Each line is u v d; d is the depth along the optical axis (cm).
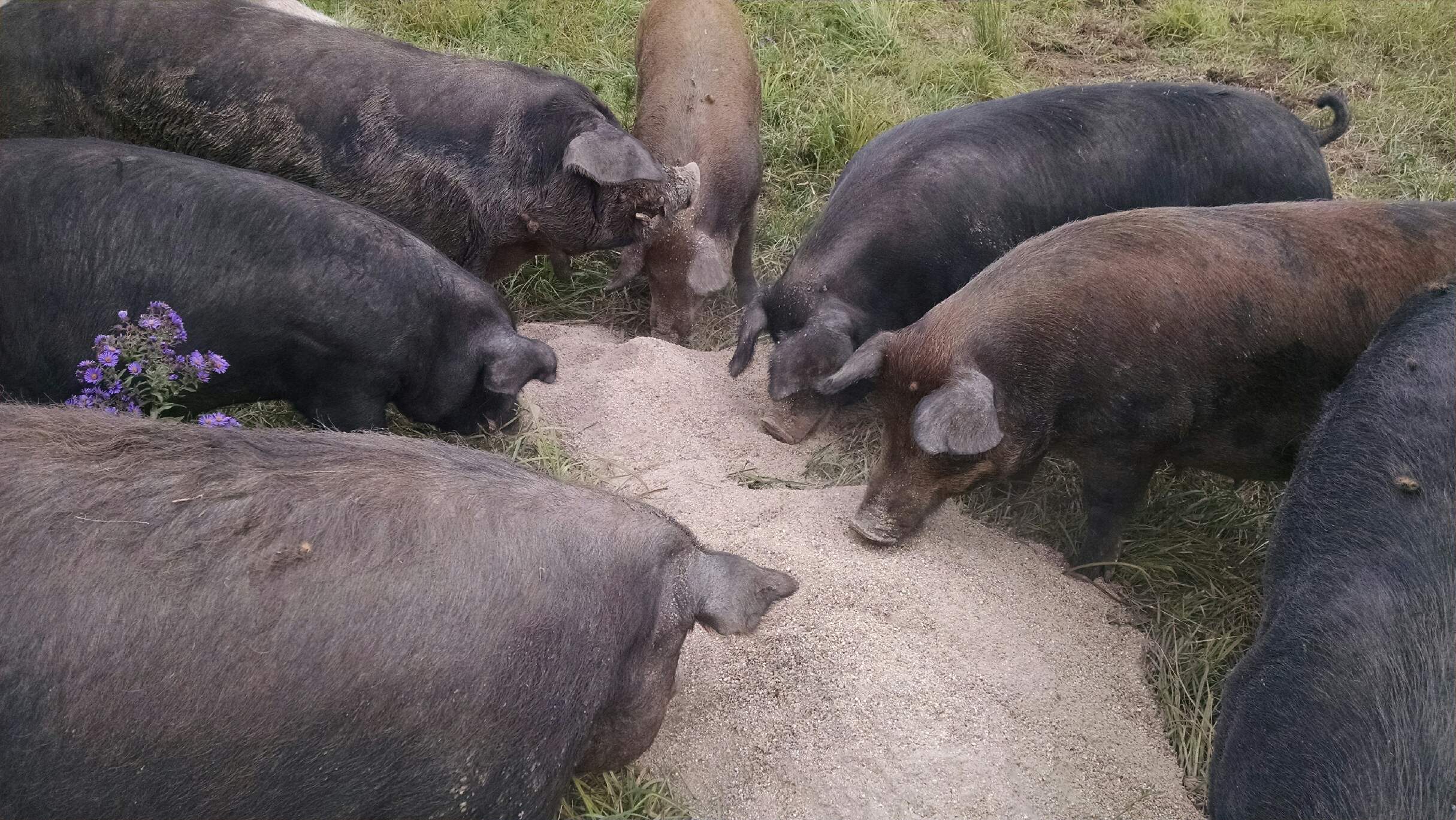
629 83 342
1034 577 188
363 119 237
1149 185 241
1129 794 156
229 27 238
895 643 164
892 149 247
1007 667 165
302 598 112
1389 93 372
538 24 368
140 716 107
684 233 259
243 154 238
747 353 233
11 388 183
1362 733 120
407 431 223
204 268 187
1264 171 242
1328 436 151
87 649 106
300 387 201
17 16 237
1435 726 117
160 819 111
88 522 109
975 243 236
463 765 119
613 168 234
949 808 147
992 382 178
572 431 220
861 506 188
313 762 113
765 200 318
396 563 117
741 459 219
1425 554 131
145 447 116
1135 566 195
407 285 200
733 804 151
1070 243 186
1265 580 150
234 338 191
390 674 114
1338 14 405
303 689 112
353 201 239
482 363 204
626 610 130
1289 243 182
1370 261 181
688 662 164
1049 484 215
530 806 125
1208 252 181
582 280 284
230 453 119
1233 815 127
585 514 132
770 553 181
